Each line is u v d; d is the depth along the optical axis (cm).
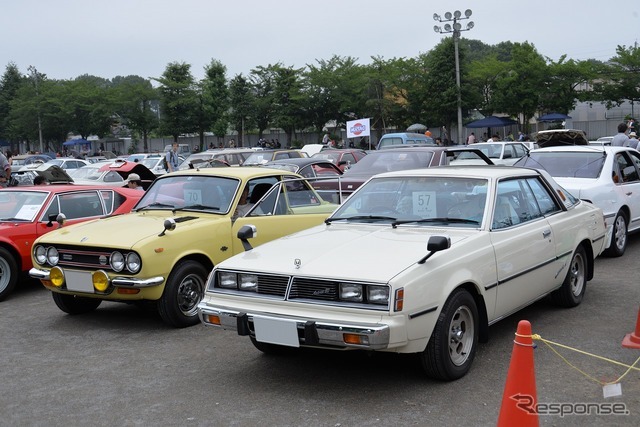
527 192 650
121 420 479
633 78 4147
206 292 540
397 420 457
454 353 525
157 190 834
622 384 514
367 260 499
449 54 4434
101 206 977
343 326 464
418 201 612
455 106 4406
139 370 585
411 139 2733
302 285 494
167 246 687
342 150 2369
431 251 489
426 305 481
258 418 471
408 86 4638
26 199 940
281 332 488
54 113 5825
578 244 706
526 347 394
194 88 5262
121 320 761
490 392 500
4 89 6638
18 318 790
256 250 566
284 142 5612
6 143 6725
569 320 684
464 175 617
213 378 557
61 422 480
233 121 5338
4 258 876
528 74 4316
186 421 472
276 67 5103
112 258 675
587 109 5012
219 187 793
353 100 4862
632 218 1037
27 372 592
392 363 572
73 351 649
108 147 6128
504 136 4519
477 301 552
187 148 5378
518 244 590
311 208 850
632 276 883
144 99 5434
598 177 990
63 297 768
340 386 525
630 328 655
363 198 646
